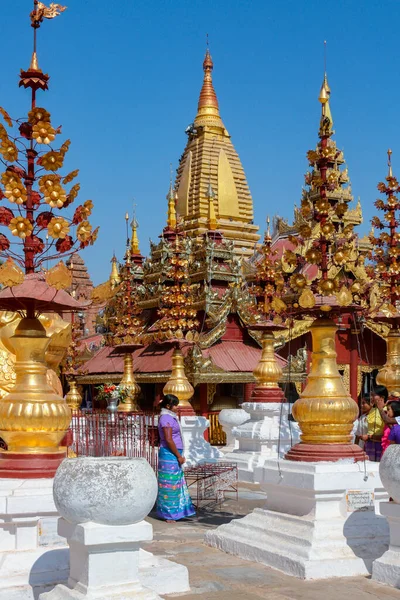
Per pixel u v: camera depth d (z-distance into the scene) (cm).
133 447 1714
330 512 1042
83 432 1822
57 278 920
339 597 893
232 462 1902
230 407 2927
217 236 3134
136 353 3025
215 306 2905
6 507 850
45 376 984
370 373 3556
